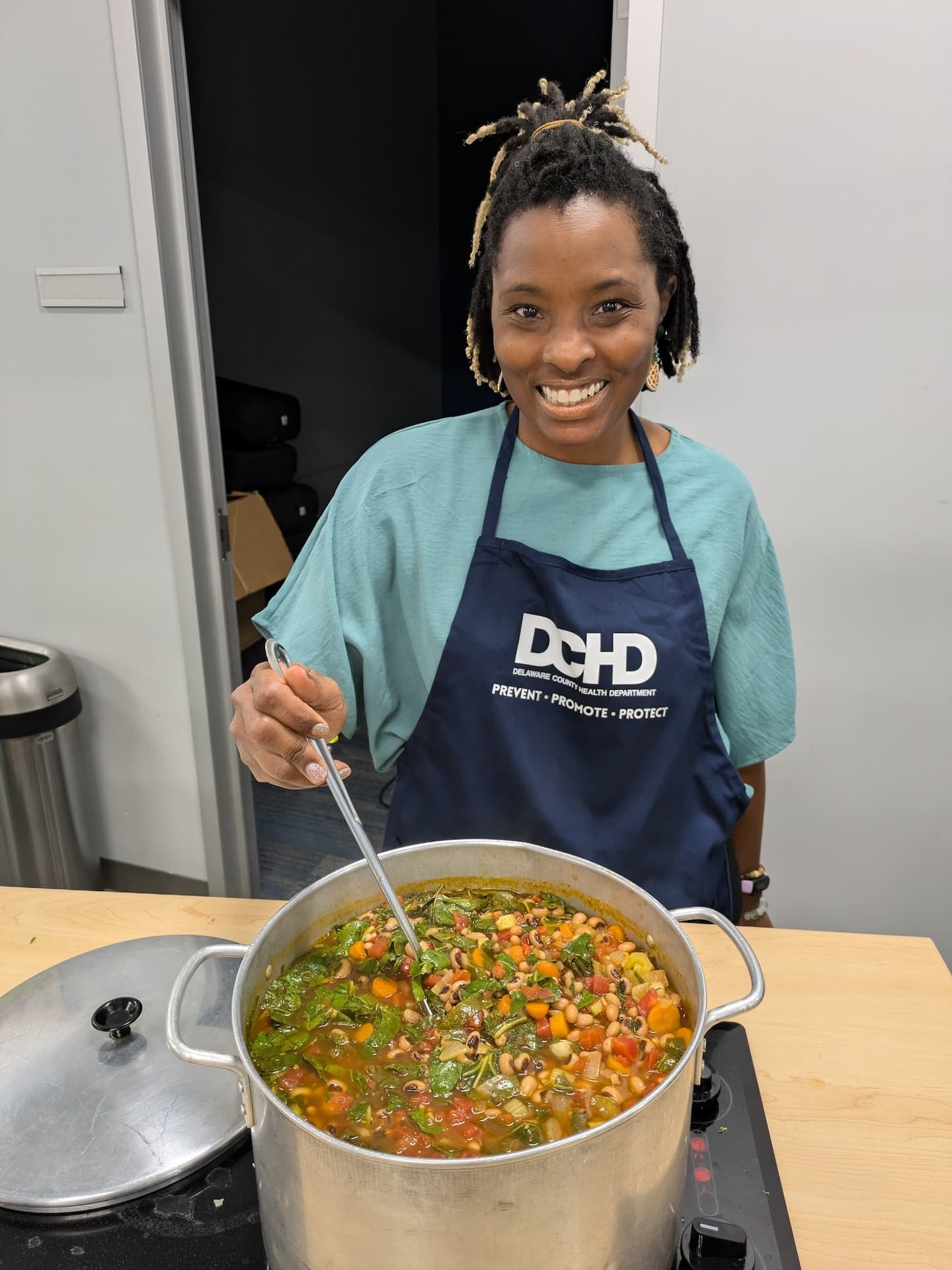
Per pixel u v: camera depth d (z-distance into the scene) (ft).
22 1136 2.53
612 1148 1.77
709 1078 2.72
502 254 3.24
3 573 8.17
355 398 15.61
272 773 2.97
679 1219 2.14
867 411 5.73
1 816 7.72
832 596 6.16
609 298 3.13
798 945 3.45
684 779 3.83
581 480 3.81
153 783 8.43
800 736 6.52
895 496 5.85
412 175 15.62
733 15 5.19
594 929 2.87
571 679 3.69
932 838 6.52
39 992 3.04
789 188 5.42
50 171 6.79
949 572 5.92
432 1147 2.26
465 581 3.83
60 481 7.69
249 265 12.65
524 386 3.41
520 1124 2.32
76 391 7.37
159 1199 2.44
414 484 3.89
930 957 3.37
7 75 6.63
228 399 12.10
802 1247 2.32
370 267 15.26
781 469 5.98
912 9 4.93
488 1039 2.58
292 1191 1.88
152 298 6.85
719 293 5.72
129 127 6.45
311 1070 2.51
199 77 11.06
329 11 13.11
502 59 14.49
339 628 3.79
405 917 2.79
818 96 5.21
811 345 5.69
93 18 6.27
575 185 3.05
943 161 5.15
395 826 3.99
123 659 8.09
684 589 3.75
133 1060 2.76
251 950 2.48
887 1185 2.49
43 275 7.07
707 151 5.48
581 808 3.77
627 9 5.42
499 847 2.97
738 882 4.41
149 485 7.43
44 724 7.57
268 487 13.00
